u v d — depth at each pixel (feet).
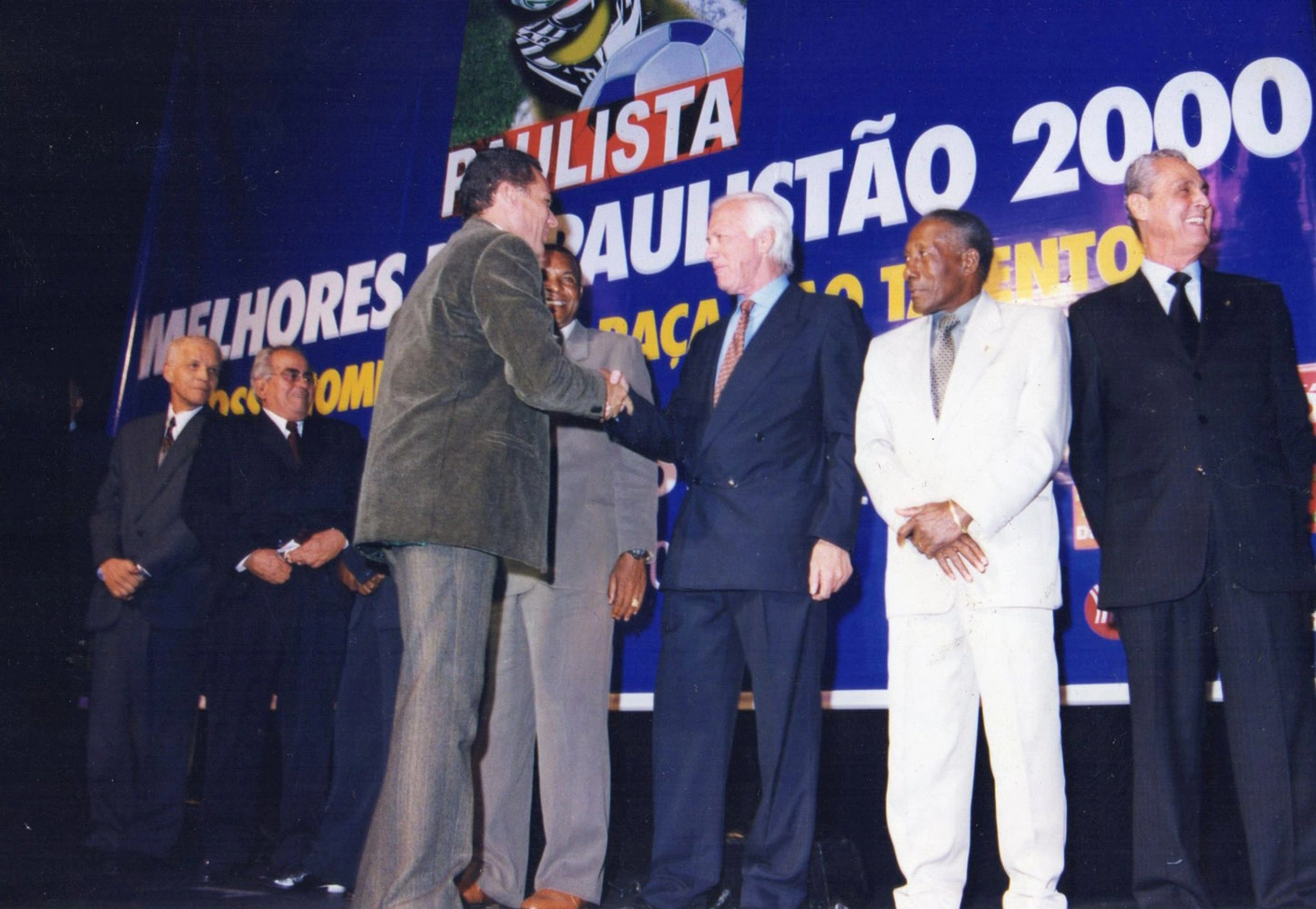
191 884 10.43
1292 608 7.64
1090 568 9.10
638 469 9.35
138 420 13.24
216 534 11.34
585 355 9.71
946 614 7.73
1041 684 7.44
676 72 11.95
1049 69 9.91
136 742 12.11
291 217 14.67
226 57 15.70
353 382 13.73
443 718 6.79
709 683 8.60
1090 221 9.52
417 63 14.14
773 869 8.11
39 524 14.16
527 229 7.75
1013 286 9.75
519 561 7.09
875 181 10.56
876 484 7.97
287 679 11.07
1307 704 7.53
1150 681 7.66
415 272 13.53
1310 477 7.82
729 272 9.17
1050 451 7.58
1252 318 8.02
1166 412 7.91
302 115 14.92
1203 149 9.13
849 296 10.50
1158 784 7.48
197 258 15.34
